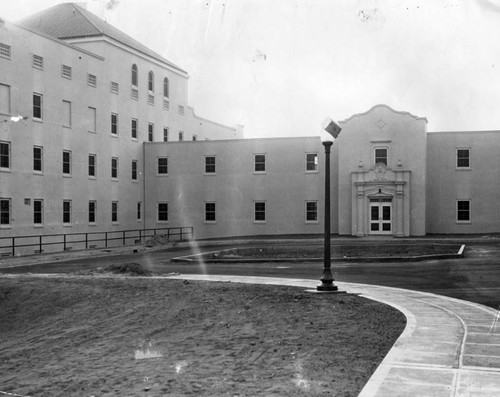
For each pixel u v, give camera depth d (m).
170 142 47.38
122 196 45.00
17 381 7.91
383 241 36.28
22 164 34.81
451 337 8.91
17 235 34.25
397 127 40.94
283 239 39.91
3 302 15.47
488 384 6.44
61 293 15.57
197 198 46.59
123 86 45.34
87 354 9.41
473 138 41.66
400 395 6.08
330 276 14.41
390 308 11.82
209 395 6.40
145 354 8.87
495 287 15.38
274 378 6.96
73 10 45.66
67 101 38.97
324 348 8.44
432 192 42.12
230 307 12.32
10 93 34.03
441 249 28.53
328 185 14.51
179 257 27.56
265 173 45.03
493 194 41.31
